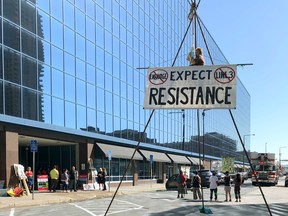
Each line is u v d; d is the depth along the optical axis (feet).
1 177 79.10
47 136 94.32
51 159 115.65
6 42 79.05
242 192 108.68
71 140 104.68
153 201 74.28
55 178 91.50
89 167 111.14
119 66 134.10
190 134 219.41
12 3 81.56
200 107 25.00
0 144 80.02
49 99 92.22
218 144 297.94
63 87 98.58
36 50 88.69
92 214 52.49
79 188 103.35
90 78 112.98
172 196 88.07
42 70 90.38
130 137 139.74
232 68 24.90
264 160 154.71
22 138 94.17
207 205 67.82
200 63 26.81
